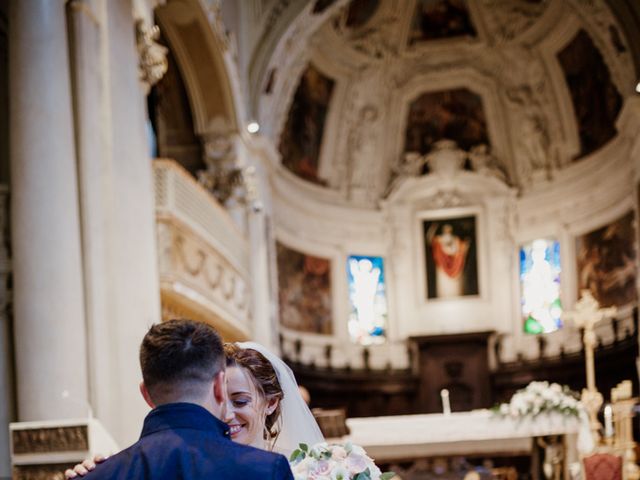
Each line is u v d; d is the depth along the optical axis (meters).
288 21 18.50
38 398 8.03
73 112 9.00
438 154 23.91
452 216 24.11
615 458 10.22
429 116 24.12
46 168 8.38
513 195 23.47
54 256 8.25
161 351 2.40
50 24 8.66
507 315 23.33
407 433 11.34
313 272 22.86
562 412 10.93
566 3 20.55
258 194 18.30
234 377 3.63
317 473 3.45
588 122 21.45
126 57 10.04
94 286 8.77
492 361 22.95
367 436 11.34
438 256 24.30
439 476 11.48
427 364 23.27
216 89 16.89
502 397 22.78
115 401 8.86
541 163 22.88
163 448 2.30
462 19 22.72
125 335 9.11
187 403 2.38
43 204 8.31
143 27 10.66
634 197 18.81
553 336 22.34
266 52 18.53
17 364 8.17
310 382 21.75
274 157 19.12
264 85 18.64
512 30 22.28
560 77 21.92
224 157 17.17
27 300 8.20
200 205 13.52
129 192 9.68
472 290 23.81
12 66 8.61
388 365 23.30
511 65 22.83
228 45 16.59
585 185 21.66
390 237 23.95
